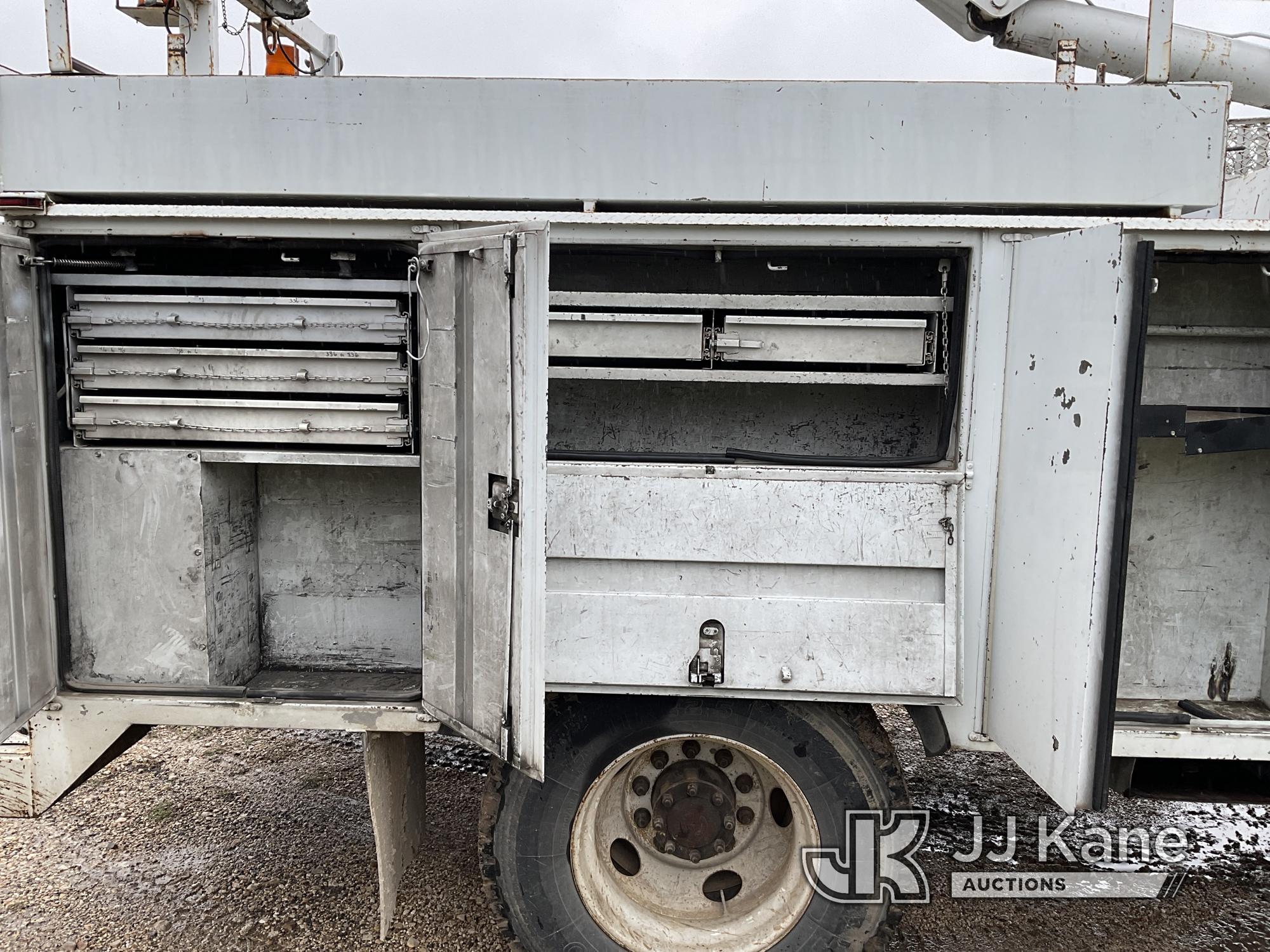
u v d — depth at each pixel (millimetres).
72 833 3209
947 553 2164
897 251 2230
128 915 2725
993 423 2213
